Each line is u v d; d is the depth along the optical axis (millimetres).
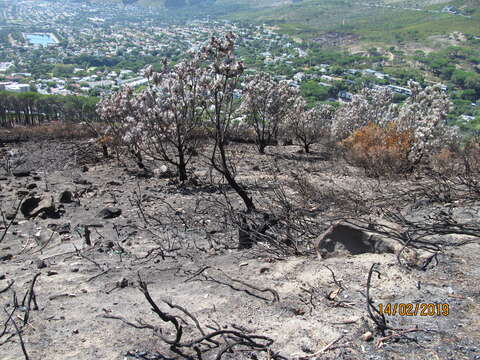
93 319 3314
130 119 10602
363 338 2709
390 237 4266
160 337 2674
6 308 3615
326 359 2525
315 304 3320
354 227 4398
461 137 14406
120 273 4711
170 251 5582
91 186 9977
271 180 10031
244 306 3422
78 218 7473
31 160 13414
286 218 5668
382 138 13562
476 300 3076
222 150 7445
